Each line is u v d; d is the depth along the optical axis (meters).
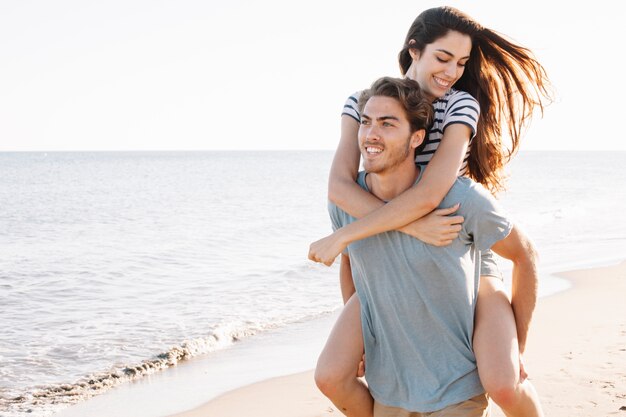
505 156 4.05
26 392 6.46
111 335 8.60
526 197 36.03
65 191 43.47
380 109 3.20
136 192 42.53
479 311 3.35
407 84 3.23
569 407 5.10
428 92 3.62
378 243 3.27
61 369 7.20
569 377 5.86
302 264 14.35
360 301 3.53
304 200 35.56
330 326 8.90
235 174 71.69
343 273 3.88
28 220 26.06
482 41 3.76
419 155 3.56
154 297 11.23
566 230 20.25
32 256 16.61
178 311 10.02
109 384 6.70
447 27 3.56
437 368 3.30
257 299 10.80
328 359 3.49
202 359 7.54
